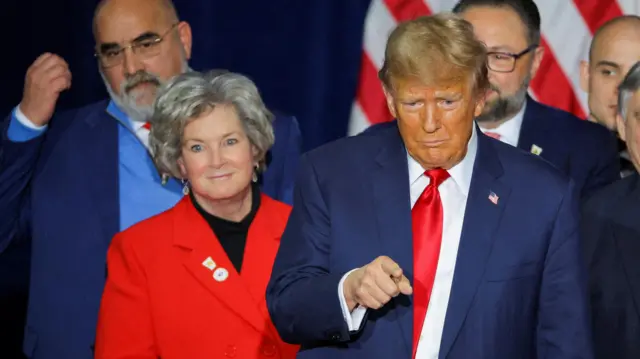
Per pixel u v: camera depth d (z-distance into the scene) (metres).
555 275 7.85
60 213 11.15
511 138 11.70
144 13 11.47
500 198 7.86
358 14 15.76
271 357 9.25
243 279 9.42
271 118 9.95
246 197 9.80
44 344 11.05
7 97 16.28
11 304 15.84
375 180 7.97
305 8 15.77
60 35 16.19
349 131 14.43
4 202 11.15
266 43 15.85
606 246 9.19
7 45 16.22
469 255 7.70
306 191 8.12
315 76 15.79
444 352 7.56
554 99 13.98
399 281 6.83
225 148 9.47
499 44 11.27
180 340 9.20
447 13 7.55
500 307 7.64
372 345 7.70
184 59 11.98
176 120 9.45
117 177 11.28
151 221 9.65
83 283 11.02
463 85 7.29
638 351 8.84
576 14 13.94
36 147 11.20
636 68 9.06
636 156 9.09
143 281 9.33
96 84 16.12
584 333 7.81
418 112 7.40
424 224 7.85
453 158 7.60
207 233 9.52
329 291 7.40
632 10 13.88
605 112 12.80
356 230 7.84
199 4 15.79
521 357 7.74
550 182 7.94
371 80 14.34
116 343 9.20
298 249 7.99
